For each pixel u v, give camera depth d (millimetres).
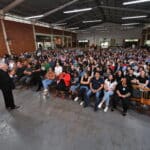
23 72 6273
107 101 3961
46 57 9242
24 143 2713
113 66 6766
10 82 3869
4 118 3562
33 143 2713
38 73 5871
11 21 10430
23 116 3662
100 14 16047
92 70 5578
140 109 4000
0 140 2797
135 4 9969
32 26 13070
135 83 4340
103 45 25406
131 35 23422
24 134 2967
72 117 3613
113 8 12078
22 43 11703
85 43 26453
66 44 21828
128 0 9172
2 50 9633
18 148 2590
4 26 9773
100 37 25328
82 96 4398
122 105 3945
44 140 2787
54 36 17688
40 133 2994
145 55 10484
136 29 22875
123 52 12797
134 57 9430
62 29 20078
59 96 4984
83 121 3430
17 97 4922
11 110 3975
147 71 5203
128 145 2648
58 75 5434
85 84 4535
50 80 5297
